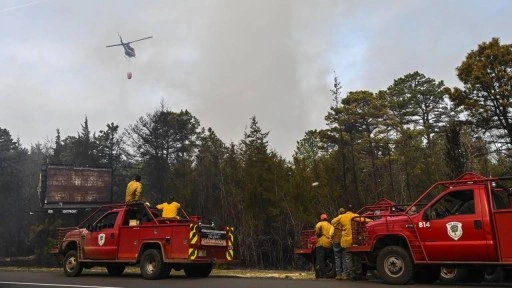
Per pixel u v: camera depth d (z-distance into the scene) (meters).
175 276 15.96
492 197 11.34
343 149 43.03
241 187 40.41
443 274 13.57
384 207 15.35
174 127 53.09
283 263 36.47
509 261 10.80
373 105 53.47
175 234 14.48
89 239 16.02
